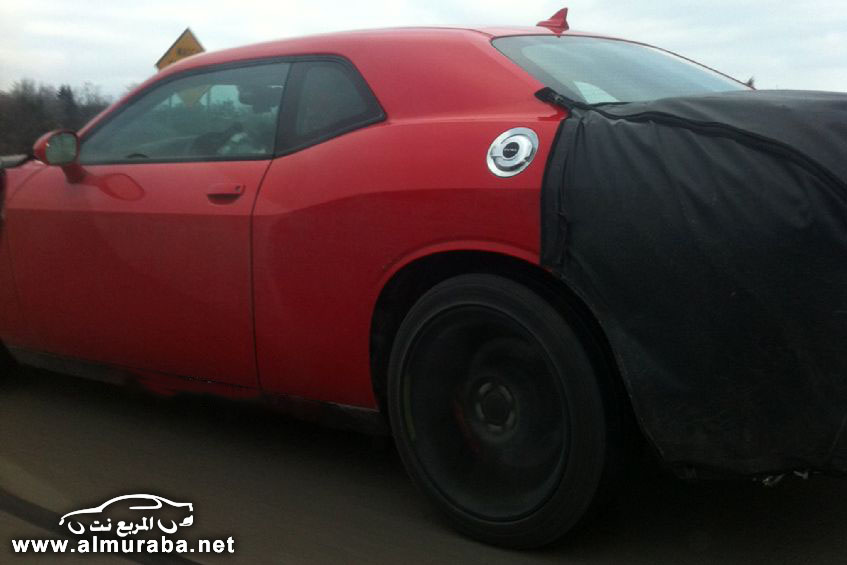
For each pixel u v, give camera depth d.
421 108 3.05
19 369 4.91
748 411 2.33
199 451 3.84
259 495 3.35
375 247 2.96
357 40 3.36
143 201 3.64
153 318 3.67
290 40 3.60
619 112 2.66
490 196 2.68
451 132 2.88
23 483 3.48
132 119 3.93
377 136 3.07
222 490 3.40
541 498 2.72
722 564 2.75
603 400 2.59
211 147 3.61
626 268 2.43
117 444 3.94
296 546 2.92
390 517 3.14
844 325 2.19
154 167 3.73
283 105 3.44
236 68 3.67
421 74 3.11
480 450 2.91
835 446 2.25
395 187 2.90
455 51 3.12
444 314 2.86
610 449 2.60
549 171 2.59
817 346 2.22
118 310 3.79
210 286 3.44
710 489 3.28
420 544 2.92
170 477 3.54
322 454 3.79
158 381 3.85
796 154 2.27
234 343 3.43
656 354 2.41
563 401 2.64
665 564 2.75
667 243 2.37
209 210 3.41
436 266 2.93
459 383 2.93
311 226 3.12
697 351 2.36
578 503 2.65
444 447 2.98
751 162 2.32
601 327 2.51
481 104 2.94
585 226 2.49
